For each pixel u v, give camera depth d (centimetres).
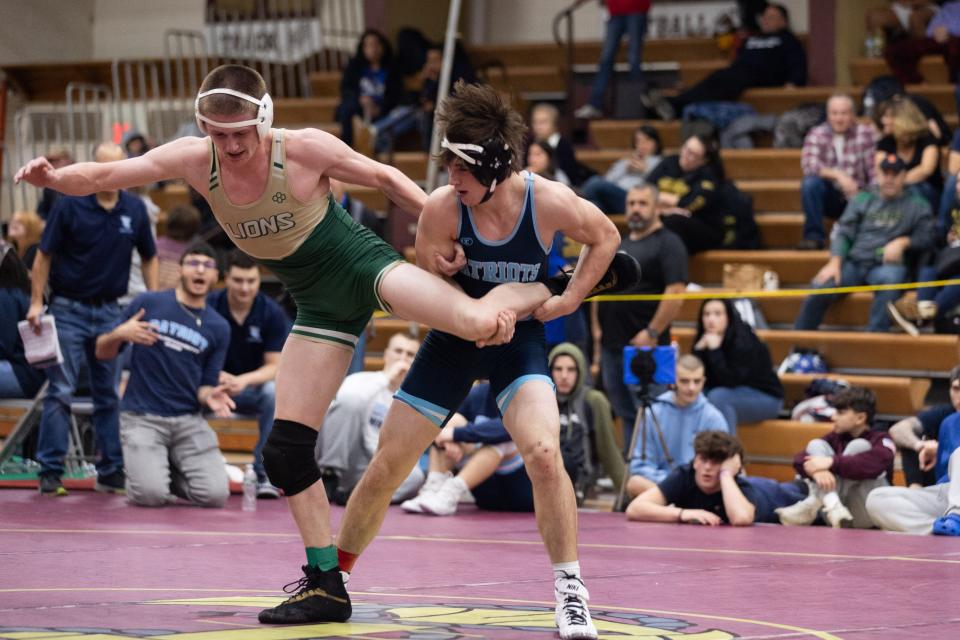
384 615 548
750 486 1072
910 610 584
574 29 2309
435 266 535
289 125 2097
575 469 1183
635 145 1703
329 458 1197
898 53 1836
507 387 531
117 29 2533
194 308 1145
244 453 1484
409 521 1051
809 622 542
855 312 1462
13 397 1279
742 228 1583
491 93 507
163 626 501
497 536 930
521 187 522
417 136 2020
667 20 2162
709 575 714
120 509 1076
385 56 2033
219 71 517
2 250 1262
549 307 534
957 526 978
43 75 2369
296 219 533
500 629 510
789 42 1875
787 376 1396
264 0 2266
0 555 754
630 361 1155
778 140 1753
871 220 1451
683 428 1180
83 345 1200
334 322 548
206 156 532
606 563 772
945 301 1386
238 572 699
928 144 1488
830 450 1091
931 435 1136
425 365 541
